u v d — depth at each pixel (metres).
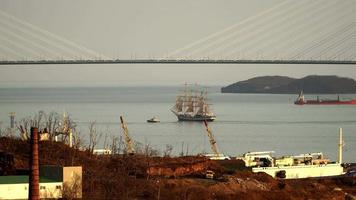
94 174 173.88
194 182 181.75
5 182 155.50
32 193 142.25
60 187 157.38
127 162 190.38
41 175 162.00
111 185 168.88
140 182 173.88
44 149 193.12
